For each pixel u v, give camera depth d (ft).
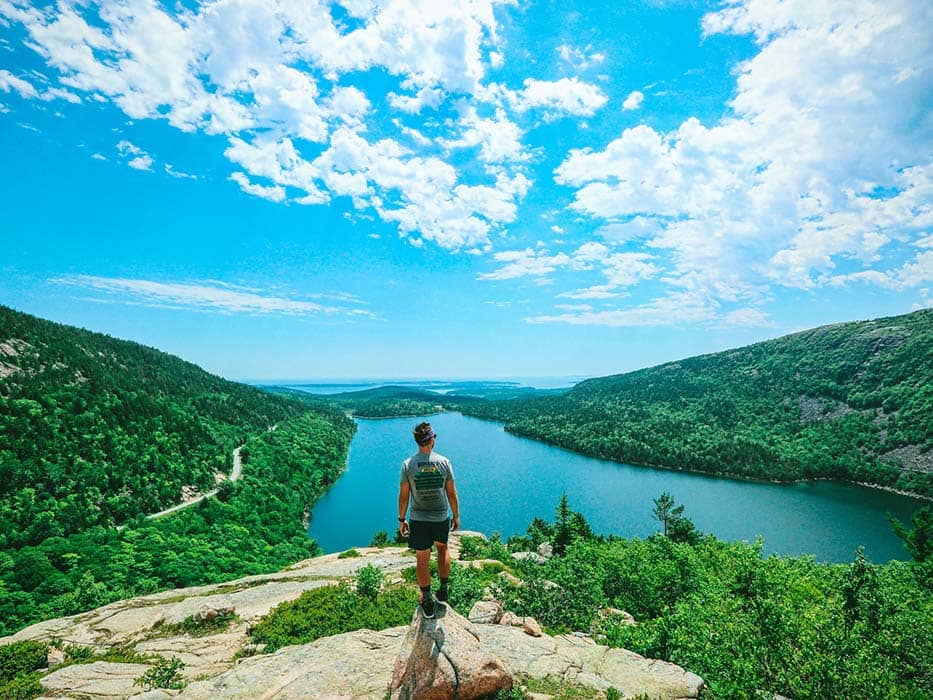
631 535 489.67
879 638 61.77
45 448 512.63
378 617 61.46
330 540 472.03
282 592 89.61
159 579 320.29
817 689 46.73
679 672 40.63
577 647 43.91
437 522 28.12
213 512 466.70
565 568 103.14
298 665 37.06
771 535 472.44
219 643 58.85
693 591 110.01
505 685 28.66
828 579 104.94
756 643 52.80
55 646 65.36
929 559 136.98
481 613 48.80
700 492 648.38
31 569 316.19
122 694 45.06
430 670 26.86
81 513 422.41
